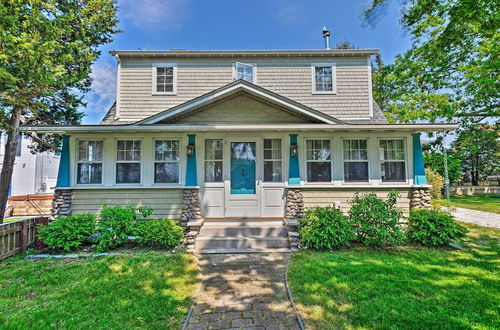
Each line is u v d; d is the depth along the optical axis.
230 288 3.75
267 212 6.74
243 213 6.72
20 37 6.36
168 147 6.86
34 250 5.37
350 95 8.25
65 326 2.78
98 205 6.59
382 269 4.23
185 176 6.67
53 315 2.98
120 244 5.66
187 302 3.35
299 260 4.73
